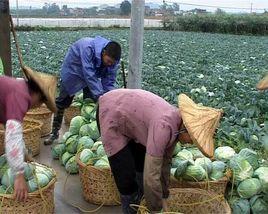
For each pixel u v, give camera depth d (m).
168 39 18.16
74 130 3.43
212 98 4.96
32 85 2.04
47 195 2.43
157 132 1.98
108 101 2.27
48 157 3.54
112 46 3.31
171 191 2.45
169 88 5.45
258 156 2.97
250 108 4.34
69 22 30.36
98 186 2.72
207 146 1.92
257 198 2.51
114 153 2.25
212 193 2.45
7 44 3.78
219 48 14.73
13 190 2.33
